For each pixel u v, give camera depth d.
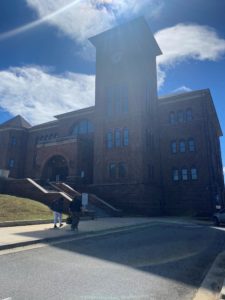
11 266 6.96
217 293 5.56
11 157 46.59
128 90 33.12
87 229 13.90
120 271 6.84
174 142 34.75
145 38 35.97
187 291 5.62
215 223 21.08
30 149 47.62
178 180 33.31
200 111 33.72
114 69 35.09
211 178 31.92
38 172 35.50
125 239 11.88
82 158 33.59
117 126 32.75
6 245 9.00
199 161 32.41
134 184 29.34
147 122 33.03
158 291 5.52
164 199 33.47
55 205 14.59
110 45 36.25
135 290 5.52
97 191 31.27
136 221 19.98
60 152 34.16
